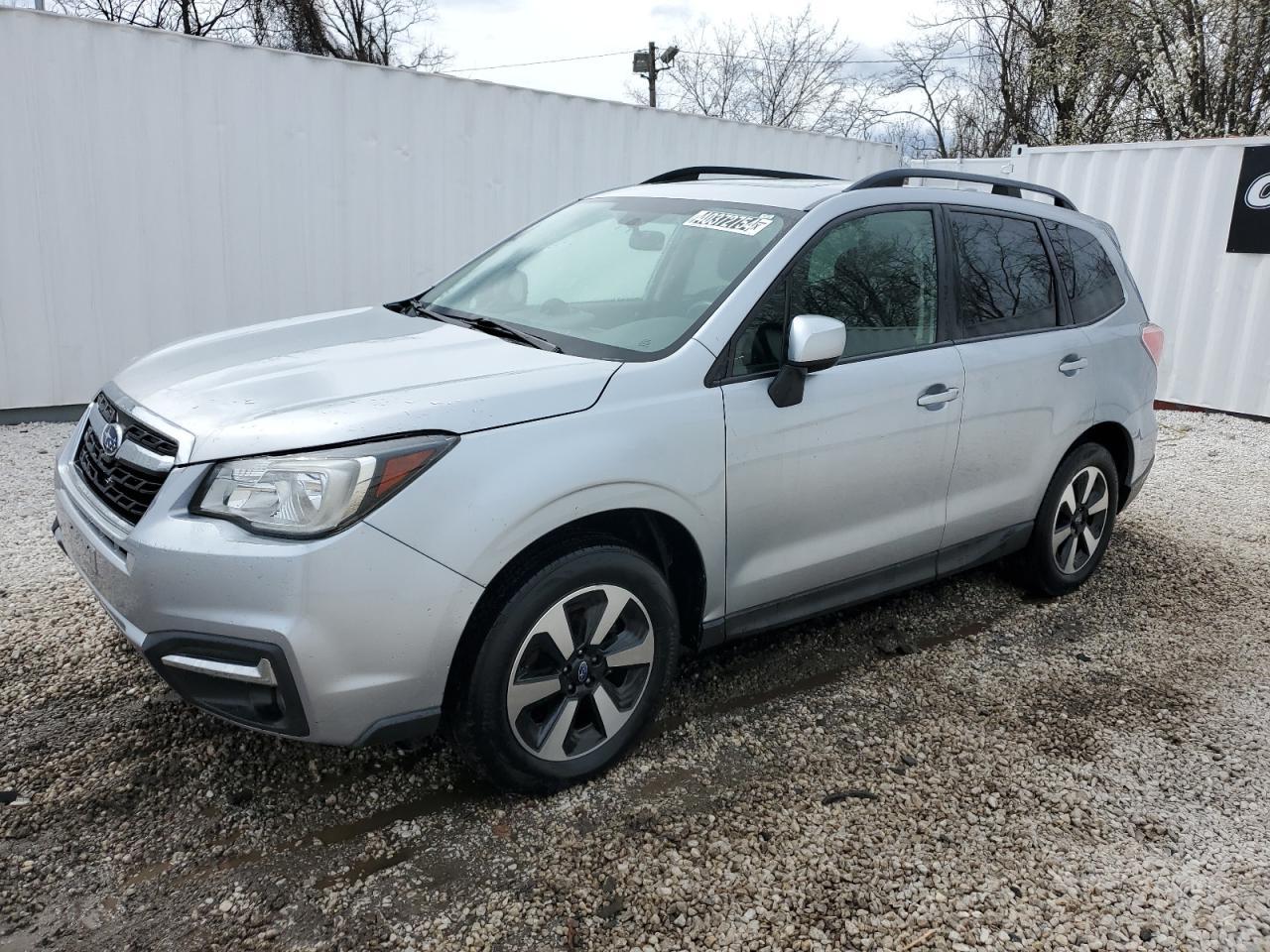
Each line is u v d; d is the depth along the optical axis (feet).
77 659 11.33
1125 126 66.95
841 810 9.41
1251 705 12.12
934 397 11.96
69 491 9.56
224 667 7.85
